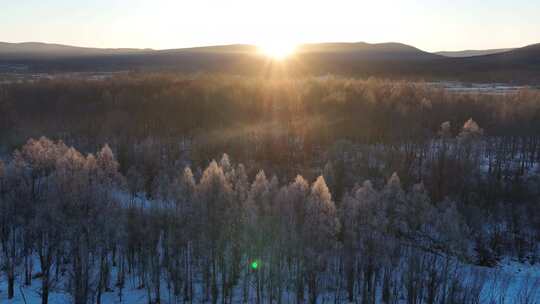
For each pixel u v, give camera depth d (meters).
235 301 52.38
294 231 50.88
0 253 55.72
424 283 55.19
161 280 56.91
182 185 59.03
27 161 70.69
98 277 53.22
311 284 50.16
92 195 52.06
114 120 119.12
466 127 97.38
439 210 74.25
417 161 91.69
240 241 52.31
